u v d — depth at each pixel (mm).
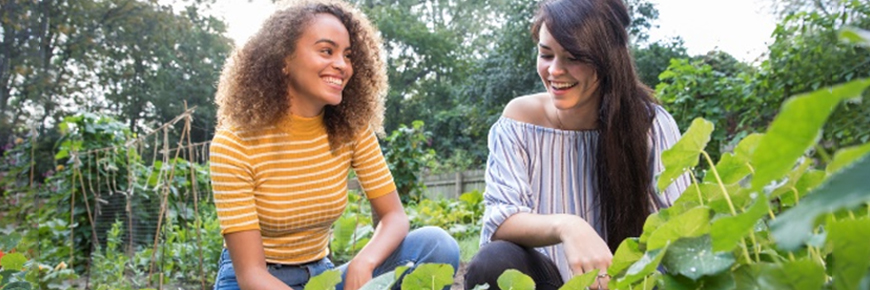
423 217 5969
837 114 3785
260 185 1520
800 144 264
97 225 5027
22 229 1952
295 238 1618
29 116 2078
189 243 4391
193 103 22625
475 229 5578
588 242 1175
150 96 21969
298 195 1558
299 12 1500
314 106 1541
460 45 29219
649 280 557
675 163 537
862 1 4520
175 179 5352
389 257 1712
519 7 18781
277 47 1466
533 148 1661
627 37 1473
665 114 1613
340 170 1653
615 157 1490
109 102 21000
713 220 482
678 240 487
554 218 1318
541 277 1524
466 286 1486
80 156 5090
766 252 484
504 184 1583
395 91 25984
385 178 1750
